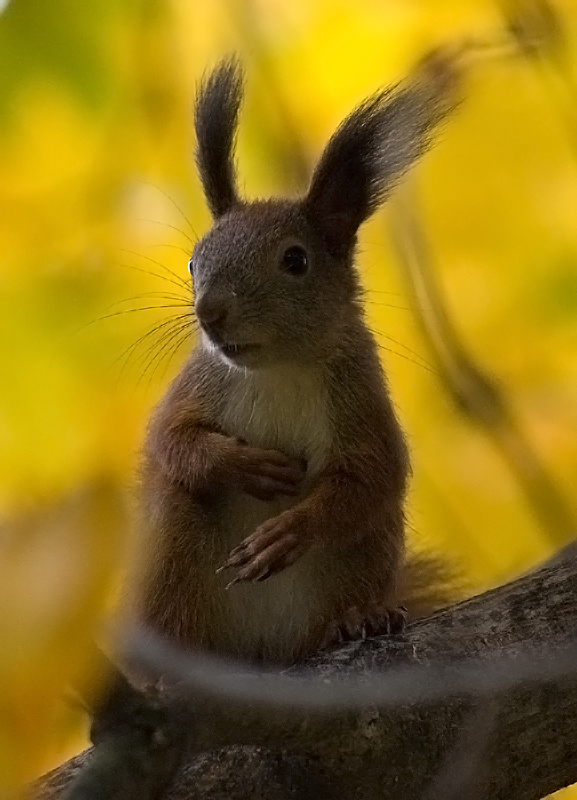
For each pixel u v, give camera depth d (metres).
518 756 4.45
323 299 4.58
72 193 4.51
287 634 4.57
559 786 4.46
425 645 4.46
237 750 4.44
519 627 4.47
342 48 4.53
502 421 4.54
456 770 4.44
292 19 4.52
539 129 4.53
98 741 4.37
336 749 4.43
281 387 4.59
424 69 4.53
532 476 4.54
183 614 4.56
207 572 4.57
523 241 4.53
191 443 4.57
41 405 4.50
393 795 4.44
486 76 4.53
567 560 4.50
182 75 4.53
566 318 4.53
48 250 4.51
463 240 4.54
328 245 4.59
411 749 4.44
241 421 4.59
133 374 4.53
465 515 4.56
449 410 4.55
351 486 4.57
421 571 4.59
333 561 4.57
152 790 4.34
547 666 4.46
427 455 4.57
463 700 4.45
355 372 4.59
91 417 4.50
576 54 4.52
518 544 4.55
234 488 4.57
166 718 4.37
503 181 4.53
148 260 4.53
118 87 4.50
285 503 4.58
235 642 4.58
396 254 4.56
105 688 4.23
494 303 4.54
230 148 4.57
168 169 4.54
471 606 4.48
